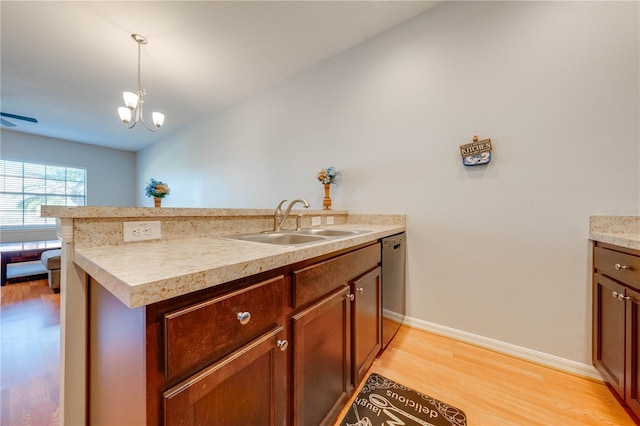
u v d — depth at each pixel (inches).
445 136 73.4
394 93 83.0
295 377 33.7
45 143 205.0
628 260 42.3
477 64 68.7
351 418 44.4
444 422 43.6
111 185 238.1
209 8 75.9
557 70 59.0
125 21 81.0
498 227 66.0
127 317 23.5
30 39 89.1
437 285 74.8
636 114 51.7
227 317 25.3
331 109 99.3
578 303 57.1
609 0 54.2
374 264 58.0
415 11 77.5
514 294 64.1
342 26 83.4
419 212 78.0
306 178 108.1
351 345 47.6
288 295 33.5
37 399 50.1
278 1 73.7
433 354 64.3
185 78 115.0
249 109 132.6
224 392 25.0
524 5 62.8
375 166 87.0
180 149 184.1
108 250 34.4
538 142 60.9
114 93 128.6
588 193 55.8
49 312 94.0
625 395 43.0
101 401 31.9
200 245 39.4
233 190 142.0
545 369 58.8
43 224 206.4
